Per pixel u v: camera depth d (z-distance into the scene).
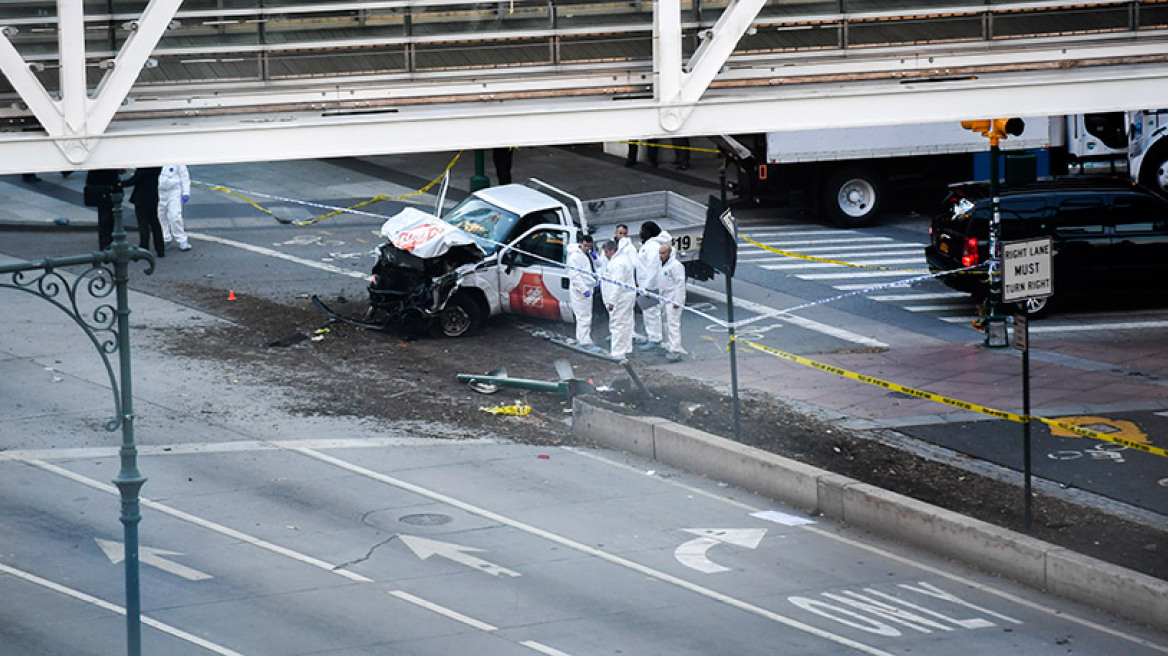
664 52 52.34
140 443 63.44
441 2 52.03
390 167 138.62
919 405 70.50
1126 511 56.75
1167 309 90.69
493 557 51.56
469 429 67.56
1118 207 87.69
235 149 50.75
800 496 58.12
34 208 113.88
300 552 51.56
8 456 60.94
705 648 44.00
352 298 91.31
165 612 45.91
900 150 115.31
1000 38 56.19
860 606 47.97
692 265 91.12
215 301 89.50
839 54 55.38
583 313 80.56
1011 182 78.25
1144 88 56.12
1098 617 47.69
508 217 84.88
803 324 86.94
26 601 46.41
